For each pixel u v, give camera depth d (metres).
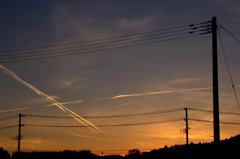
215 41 29.70
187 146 59.53
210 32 30.73
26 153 67.38
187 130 65.81
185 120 66.25
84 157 76.00
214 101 28.36
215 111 28.16
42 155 71.31
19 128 64.06
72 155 75.62
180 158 51.78
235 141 47.78
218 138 27.64
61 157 73.94
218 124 27.89
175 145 66.19
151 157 61.03
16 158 64.38
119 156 76.75
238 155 40.84
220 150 44.59
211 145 52.81
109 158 76.31
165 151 62.53
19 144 64.31
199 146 56.06
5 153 67.00
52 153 73.56
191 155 50.81
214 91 28.52
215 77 28.80
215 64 29.11
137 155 68.06
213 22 30.20
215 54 29.34
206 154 48.31
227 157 41.19
